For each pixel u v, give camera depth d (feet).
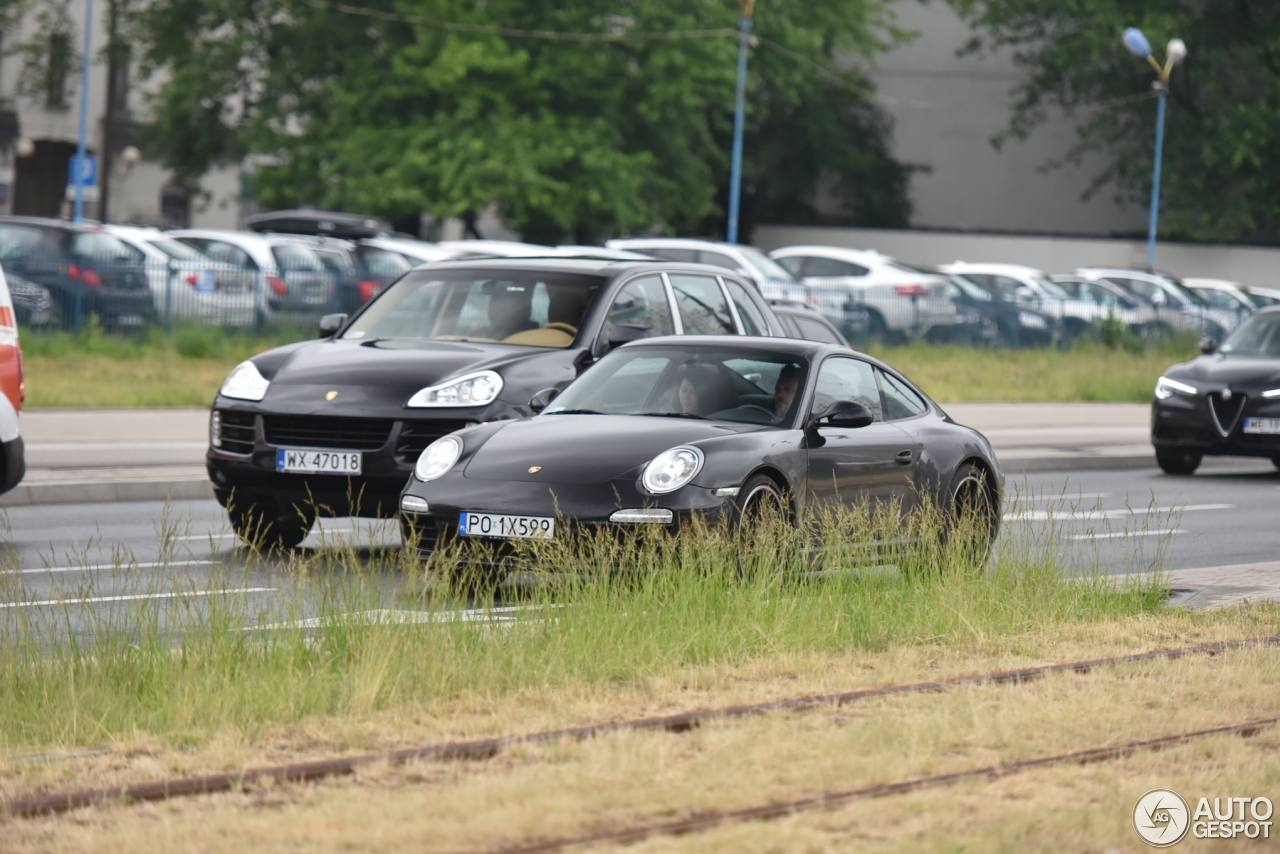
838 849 62.03
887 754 76.43
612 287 164.66
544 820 64.95
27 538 158.71
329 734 80.59
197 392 293.64
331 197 620.49
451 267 171.32
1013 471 256.52
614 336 157.28
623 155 628.28
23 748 79.20
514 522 119.55
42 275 359.66
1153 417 250.98
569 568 108.78
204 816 66.64
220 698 84.79
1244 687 93.30
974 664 100.42
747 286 182.39
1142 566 149.28
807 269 472.85
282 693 86.07
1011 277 520.42
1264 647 105.40
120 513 180.96
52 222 366.22
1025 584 121.60
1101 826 65.51
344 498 146.61
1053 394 387.96
